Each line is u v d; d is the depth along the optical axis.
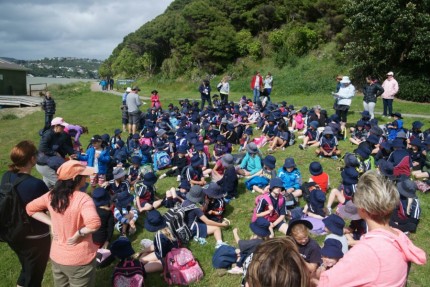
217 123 14.83
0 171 13.14
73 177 4.06
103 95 38.53
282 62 34.56
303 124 14.55
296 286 2.06
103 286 5.57
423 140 10.34
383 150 9.30
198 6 41.88
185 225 6.45
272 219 6.79
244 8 41.56
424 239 6.46
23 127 22.55
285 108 16.27
